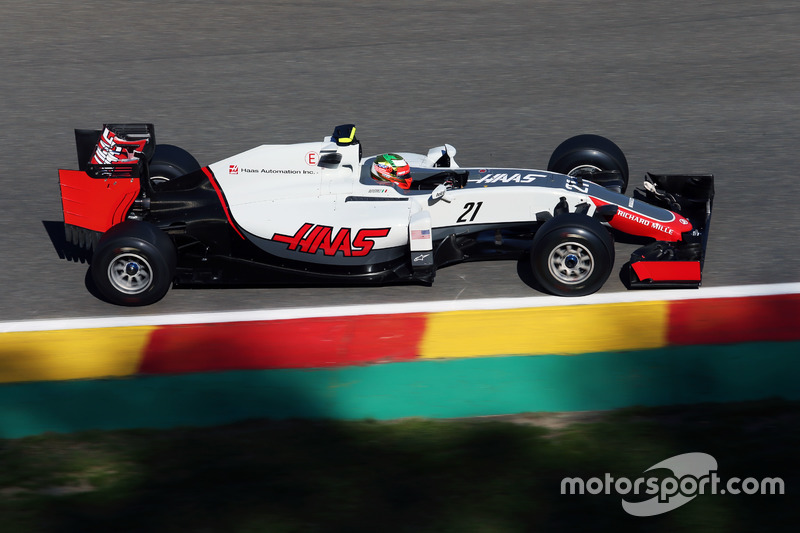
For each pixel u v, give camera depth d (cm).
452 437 2036
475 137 4162
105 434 2092
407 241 2819
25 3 6056
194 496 1853
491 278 2900
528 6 5944
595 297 2734
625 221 2923
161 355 2453
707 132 4125
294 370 2356
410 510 1800
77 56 5250
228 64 5112
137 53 5284
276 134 4247
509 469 1914
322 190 2895
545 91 4675
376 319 2636
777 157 3838
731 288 2767
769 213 3325
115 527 1773
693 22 5603
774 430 2023
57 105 4606
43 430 2119
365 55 5203
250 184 2914
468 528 1752
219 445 2031
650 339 2467
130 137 3141
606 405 2159
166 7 5975
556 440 2014
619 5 5934
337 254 2822
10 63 5153
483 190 2911
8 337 2578
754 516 1775
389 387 2266
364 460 1958
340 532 1745
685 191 3141
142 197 2927
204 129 4312
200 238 2858
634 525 1756
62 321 2672
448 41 5388
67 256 3128
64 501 1850
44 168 3900
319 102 4606
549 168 3278
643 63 5006
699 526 1752
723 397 2173
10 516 1806
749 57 5031
